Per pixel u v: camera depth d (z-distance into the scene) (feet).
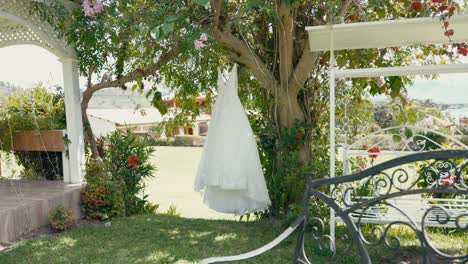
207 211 21.52
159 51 18.47
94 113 36.83
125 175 18.38
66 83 17.74
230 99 15.75
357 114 19.26
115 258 12.16
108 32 15.34
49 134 18.62
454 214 12.38
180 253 12.57
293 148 16.62
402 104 18.01
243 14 14.46
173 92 20.44
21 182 18.76
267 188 16.97
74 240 13.83
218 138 15.58
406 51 18.03
